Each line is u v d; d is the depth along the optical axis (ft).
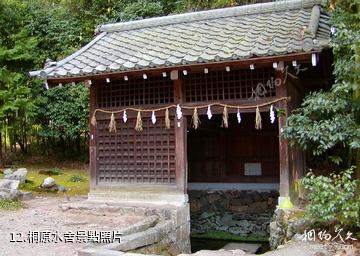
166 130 28.81
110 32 37.63
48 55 54.49
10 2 49.26
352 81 20.70
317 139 21.07
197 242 35.24
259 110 26.37
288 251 18.72
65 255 18.85
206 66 25.09
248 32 29.09
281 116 25.61
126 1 59.41
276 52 23.04
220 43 27.73
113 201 29.86
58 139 57.26
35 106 48.21
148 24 36.60
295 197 27.37
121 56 29.55
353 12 22.07
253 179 38.86
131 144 29.94
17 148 59.00
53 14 56.75
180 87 28.17
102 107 30.91
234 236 36.14
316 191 20.01
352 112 21.70
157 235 23.40
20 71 49.93
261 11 33.40
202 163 40.78
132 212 27.17
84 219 26.25
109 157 30.63
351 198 19.20
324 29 26.71
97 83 31.07
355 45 19.70
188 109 27.99
